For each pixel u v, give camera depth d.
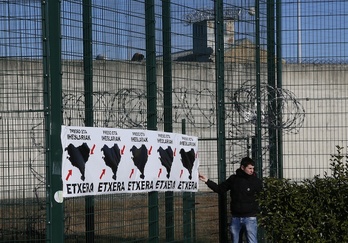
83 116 9.23
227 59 11.62
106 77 9.46
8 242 9.09
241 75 11.71
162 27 10.28
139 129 9.40
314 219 9.82
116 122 9.46
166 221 10.38
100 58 9.12
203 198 12.91
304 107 12.68
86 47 8.95
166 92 10.37
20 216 9.39
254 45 11.67
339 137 12.61
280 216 10.01
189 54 10.99
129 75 9.97
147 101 9.82
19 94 9.32
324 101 12.72
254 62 11.75
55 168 7.96
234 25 11.51
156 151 9.69
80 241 9.45
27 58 8.66
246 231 10.80
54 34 8.03
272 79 11.97
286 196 10.01
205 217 12.02
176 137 10.19
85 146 8.35
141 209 10.13
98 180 8.55
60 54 8.08
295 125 12.49
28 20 8.26
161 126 10.52
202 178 10.94
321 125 12.63
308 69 12.40
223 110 11.22
